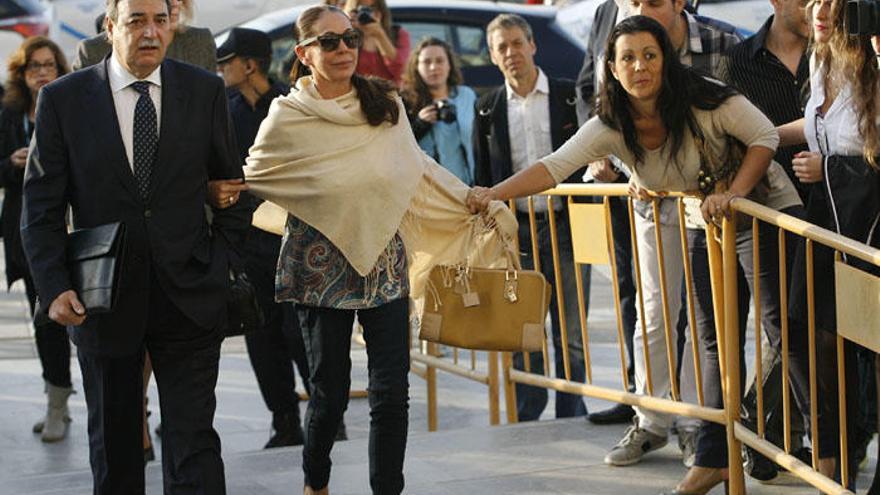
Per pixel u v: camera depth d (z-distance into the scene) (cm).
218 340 715
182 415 704
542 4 2031
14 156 1079
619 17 968
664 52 741
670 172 771
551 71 1752
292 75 782
